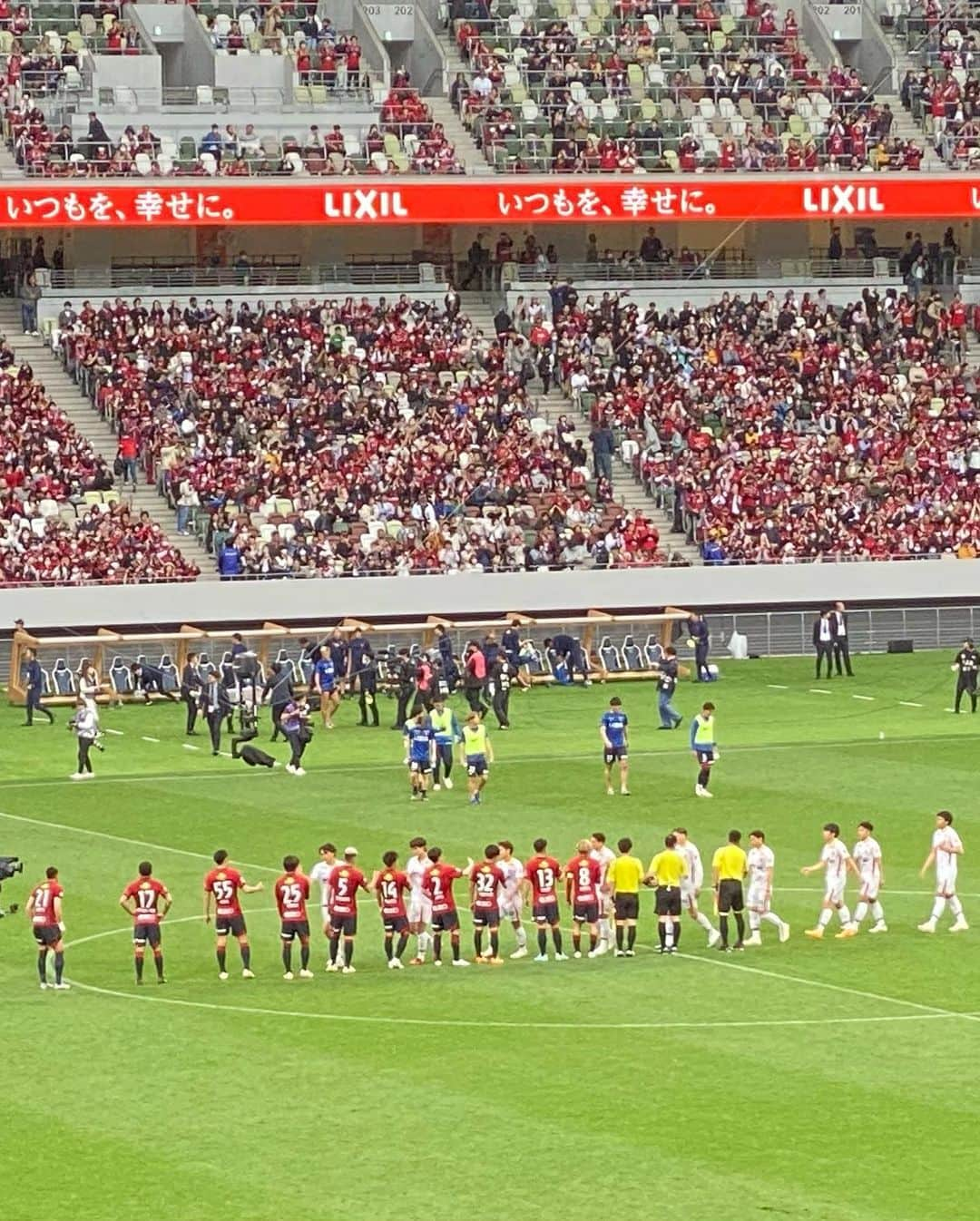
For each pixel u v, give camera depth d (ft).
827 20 345.92
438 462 285.43
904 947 149.79
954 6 347.97
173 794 201.67
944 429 302.25
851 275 326.44
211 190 301.22
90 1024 132.05
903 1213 100.53
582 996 137.69
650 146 321.11
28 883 168.86
